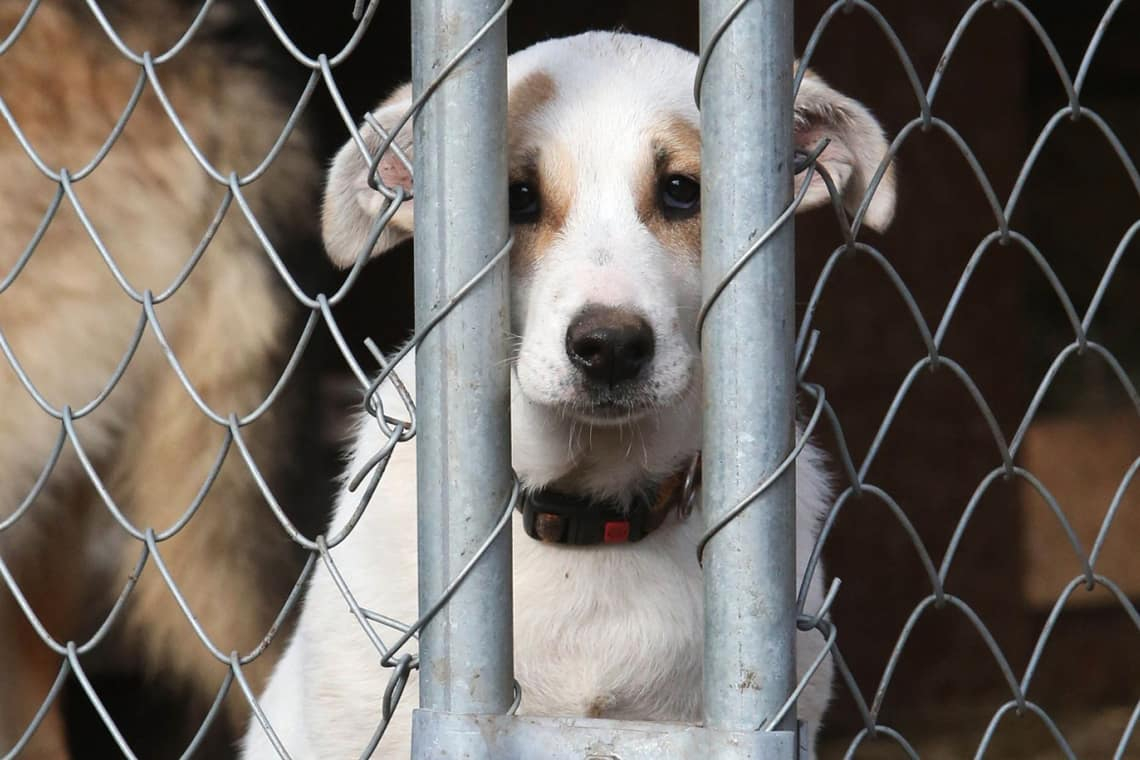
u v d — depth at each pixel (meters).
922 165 8.41
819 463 4.34
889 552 8.20
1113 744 7.68
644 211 3.79
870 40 8.36
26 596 5.16
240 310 5.35
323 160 5.84
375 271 10.43
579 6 9.87
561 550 3.83
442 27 2.23
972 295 8.46
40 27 5.04
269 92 5.63
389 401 4.04
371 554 3.83
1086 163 12.28
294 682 4.28
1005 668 2.58
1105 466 10.01
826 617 2.28
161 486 5.28
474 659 2.26
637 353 3.44
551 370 3.47
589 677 3.80
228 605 5.42
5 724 5.11
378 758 3.78
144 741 6.02
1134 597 9.24
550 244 3.74
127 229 5.10
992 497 8.41
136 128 5.16
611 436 3.74
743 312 2.13
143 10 5.30
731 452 2.14
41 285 4.91
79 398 4.97
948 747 7.66
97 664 5.62
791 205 2.15
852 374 8.17
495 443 2.27
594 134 3.82
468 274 2.25
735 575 2.14
